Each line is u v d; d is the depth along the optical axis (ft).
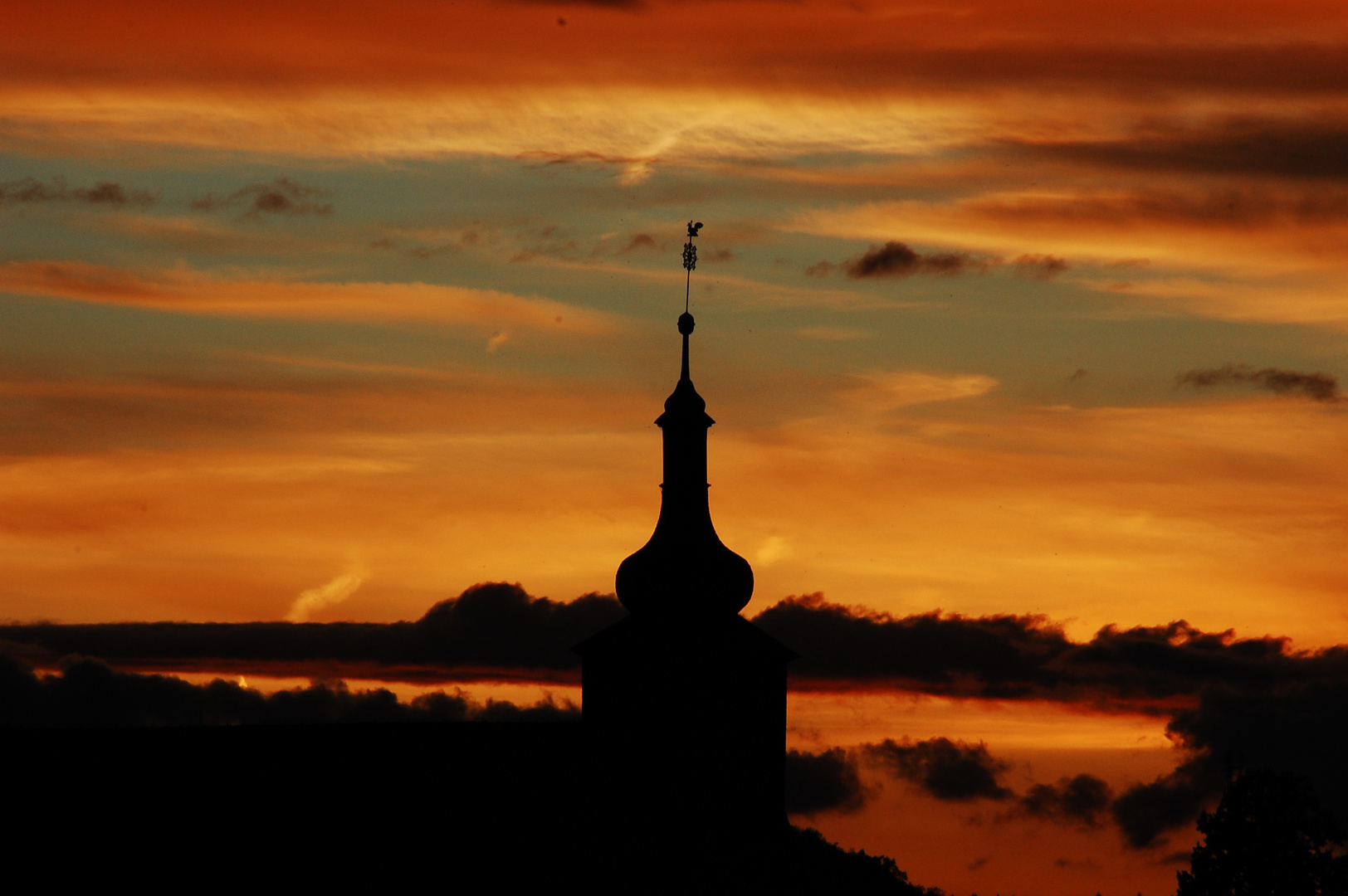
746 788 613.93
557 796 603.26
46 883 495.82
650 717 612.29
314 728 623.77
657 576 624.59
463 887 545.44
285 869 530.68
